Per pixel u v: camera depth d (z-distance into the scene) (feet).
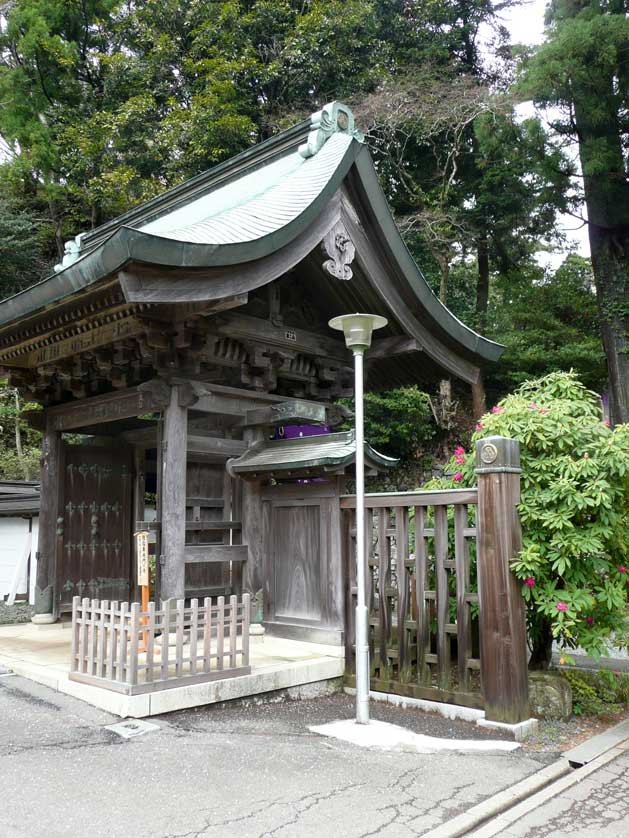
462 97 60.70
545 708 18.03
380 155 68.54
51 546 27.48
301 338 25.25
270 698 18.56
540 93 56.08
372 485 61.31
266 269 20.07
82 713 16.03
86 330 22.26
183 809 11.54
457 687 18.75
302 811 11.68
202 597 24.88
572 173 58.90
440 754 14.97
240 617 18.24
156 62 73.97
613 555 18.66
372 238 24.06
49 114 76.95
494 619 17.06
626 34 51.34
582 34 52.03
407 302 25.44
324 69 68.33
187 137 66.85
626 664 25.18
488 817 12.04
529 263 73.26
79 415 26.43
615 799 13.14
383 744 15.44
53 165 73.82
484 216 68.95
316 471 21.21
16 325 22.26
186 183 31.78
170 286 17.71
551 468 18.17
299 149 25.72
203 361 22.49
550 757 15.12
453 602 19.75
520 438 18.74
